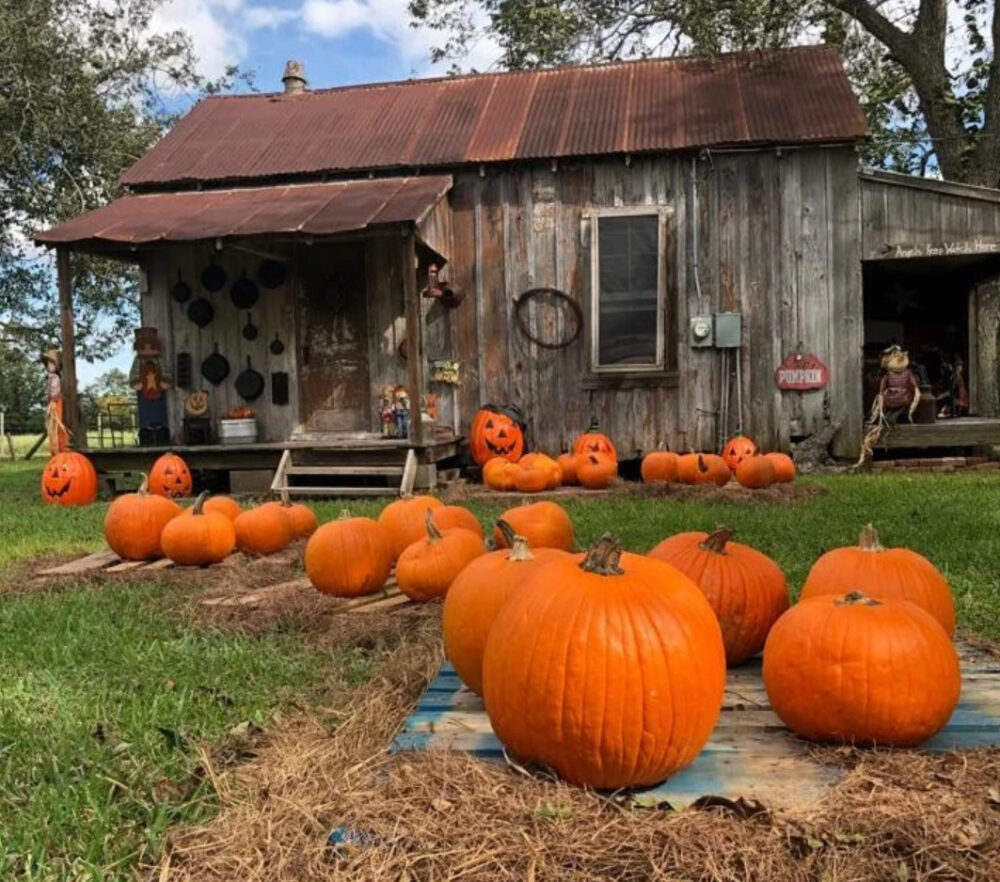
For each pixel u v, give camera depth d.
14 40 15.94
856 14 13.23
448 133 10.63
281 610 4.16
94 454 9.58
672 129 9.99
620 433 10.10
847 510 6.77
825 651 2.26
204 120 11.94
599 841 1.84
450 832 1.88
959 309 13.35
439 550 4.13
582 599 2.09
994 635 3.51
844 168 9.66
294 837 1.94
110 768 2.50
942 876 1.73
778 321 9.83
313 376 10.34
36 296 19.09
